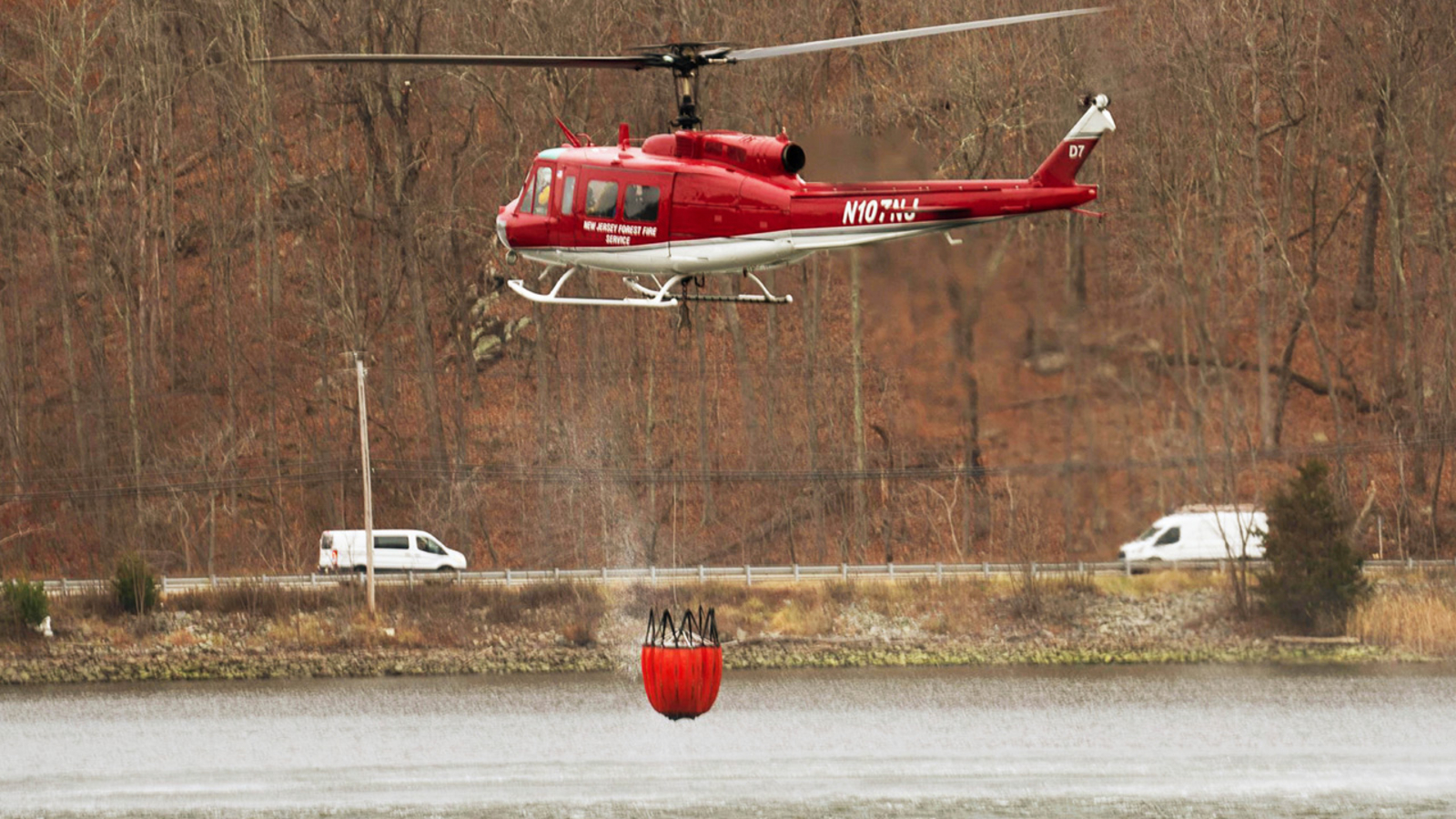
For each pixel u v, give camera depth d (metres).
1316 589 88.50
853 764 69.44
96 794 66.69
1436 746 69.44
